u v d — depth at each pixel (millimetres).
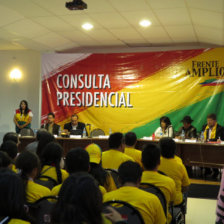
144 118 8352
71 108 8773
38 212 2119
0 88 9539
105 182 2811
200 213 4566
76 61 8742
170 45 8422
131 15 6105
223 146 6137
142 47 8656
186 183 3301
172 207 2895
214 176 6539
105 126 8586
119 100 8508
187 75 8039
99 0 5383
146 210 1959
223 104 7797
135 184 2037
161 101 8227
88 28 7047
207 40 7648
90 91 8672
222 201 2316
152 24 6629
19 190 1300
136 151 3889
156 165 2553
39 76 9289
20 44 8586
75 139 6961
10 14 6207
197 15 5797
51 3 5570
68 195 1123
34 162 2170
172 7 5535
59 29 7164
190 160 6375
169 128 6926
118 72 8508
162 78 8219
